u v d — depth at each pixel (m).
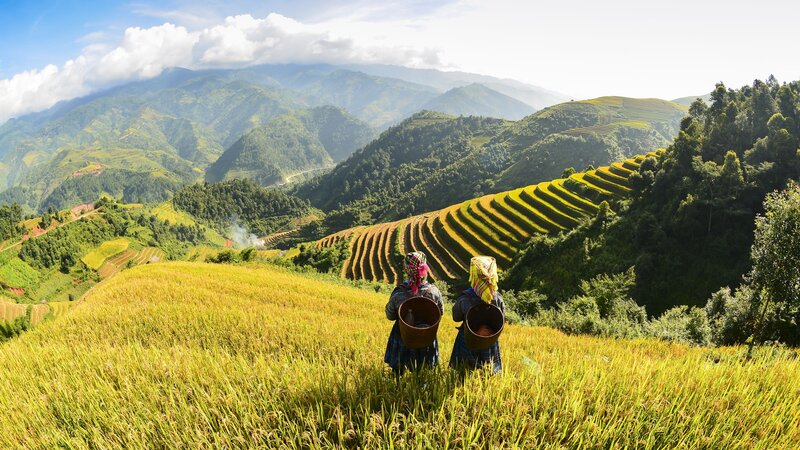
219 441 3.31
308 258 131.62
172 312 12.05
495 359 4.37
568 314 27.39
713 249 60.28
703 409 3.58
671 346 16.38
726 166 65.69
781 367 4.99
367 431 3.12
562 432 3.25
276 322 10.98
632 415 3.32
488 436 3.23
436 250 105.62
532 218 101.06
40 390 5.54
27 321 15.69
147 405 4.14
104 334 10.20
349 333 9.94
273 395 3.86
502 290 76.88
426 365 4.31
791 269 12.05
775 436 3.34
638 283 60.19
